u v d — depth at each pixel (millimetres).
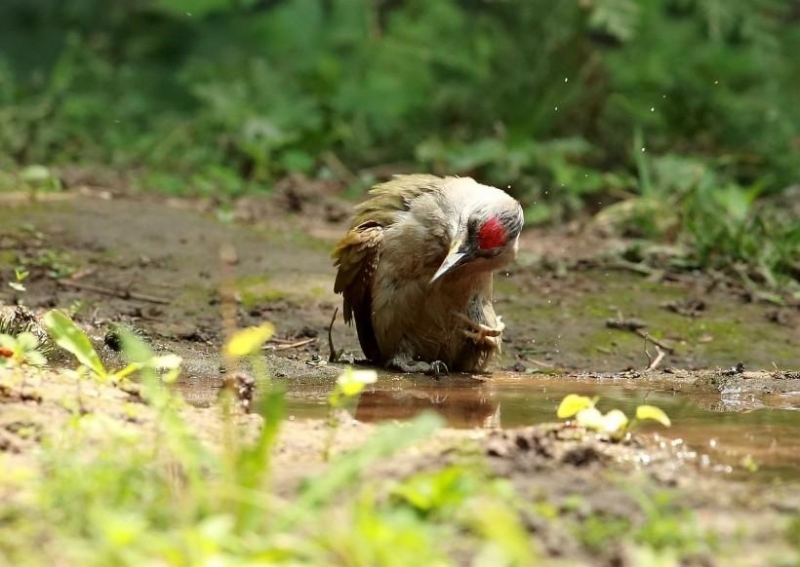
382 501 5852
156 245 14961
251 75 23844
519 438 7000
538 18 23234
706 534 5691
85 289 13203
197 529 5250
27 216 15641
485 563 5098
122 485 5809
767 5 23984
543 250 16766
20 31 27672
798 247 15844
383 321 11117
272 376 10227
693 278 15312
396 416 8688
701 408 9156
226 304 7898
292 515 5395
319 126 22203
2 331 10117
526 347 12672
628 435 7652
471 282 10930
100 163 20906
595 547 5496
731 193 17734
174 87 25328
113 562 5031
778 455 7430
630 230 17609
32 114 21094
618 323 13359
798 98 23312
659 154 21641
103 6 27891
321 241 16156
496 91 22953
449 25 24312
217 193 19047
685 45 23453
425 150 21000
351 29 25250
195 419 7656
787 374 10664
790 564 5348
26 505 5723
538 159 20438
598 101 22266
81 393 7785
